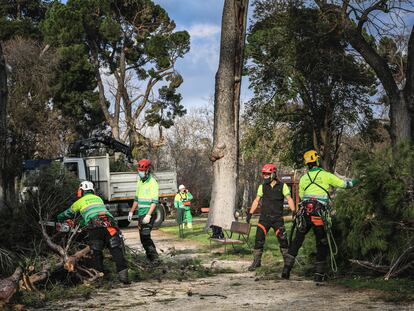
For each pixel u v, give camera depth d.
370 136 37.44
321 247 8.61
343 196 8.67
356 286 7.77
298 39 35.44
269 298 7.25
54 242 9.55
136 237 19.91
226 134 19.84
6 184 11.14
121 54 48.16
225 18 20.11
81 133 46.59
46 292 7.82
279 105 38.91
